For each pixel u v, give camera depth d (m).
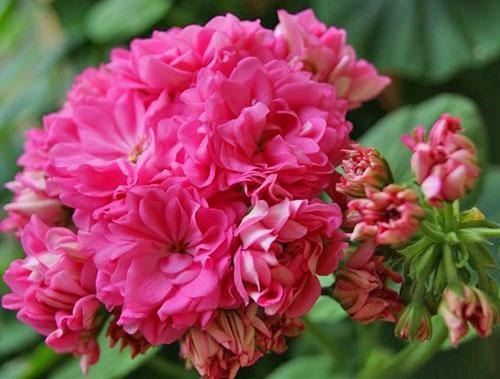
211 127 0.34
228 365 0.34
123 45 0.65
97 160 0.37
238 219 0.34
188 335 0.34
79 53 0.67
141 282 0.34
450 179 0.33
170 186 0.35
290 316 0.34
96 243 0.35
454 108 0.49
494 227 0.35
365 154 0.34
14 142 0.73
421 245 0.34
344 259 0.36
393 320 0.35
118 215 0.35
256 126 0.35
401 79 0.62
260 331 0.34
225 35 0.36
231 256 0.34
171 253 0.35
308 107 0.36
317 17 0.60
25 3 0.72
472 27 0.60
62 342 0.36
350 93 0.40
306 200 0.34
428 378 0.55
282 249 0.34
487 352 0.55
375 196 0.33
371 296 0.35
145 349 0.36
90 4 0.68
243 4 0.61
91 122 0.38
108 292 0.35
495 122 0.62
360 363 0.48
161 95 0.37
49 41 0.75
